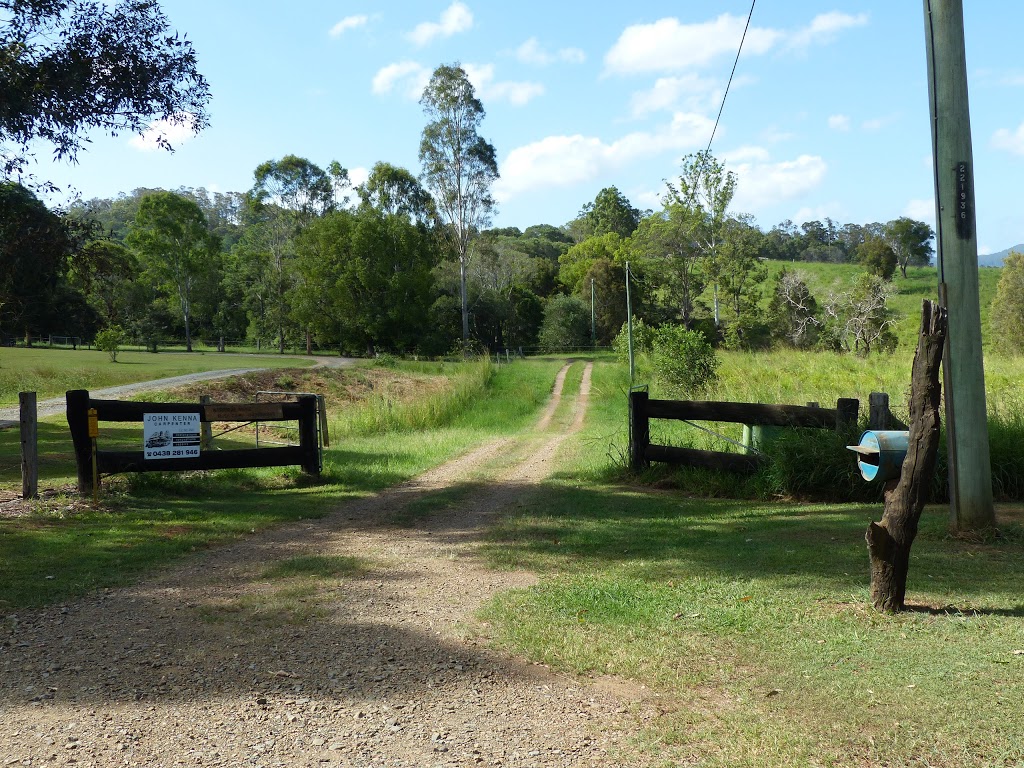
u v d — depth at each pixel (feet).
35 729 11.39
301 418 38.55
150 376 102.68
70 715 11.84
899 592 15.87
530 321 267.18
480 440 66.85
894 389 64.85
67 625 16.20
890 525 15.83
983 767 9.73
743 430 40.16
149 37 40.93
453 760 10.43
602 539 24.67
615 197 384.27
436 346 200.54
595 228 399.03
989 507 22.17
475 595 18.51
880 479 18.72
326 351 229.86
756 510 28.84
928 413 15.64
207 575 20.56
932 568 19.01
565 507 31.40
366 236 197.36
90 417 30.71
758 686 12.51
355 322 199.93
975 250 22.07
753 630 15.07
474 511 31.76
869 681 12.41
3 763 10.39
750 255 206.08
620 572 20.27
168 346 257.55
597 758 10.43
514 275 314.96
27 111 37.55
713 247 204.95
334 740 11.02
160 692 12.66
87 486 31.50
